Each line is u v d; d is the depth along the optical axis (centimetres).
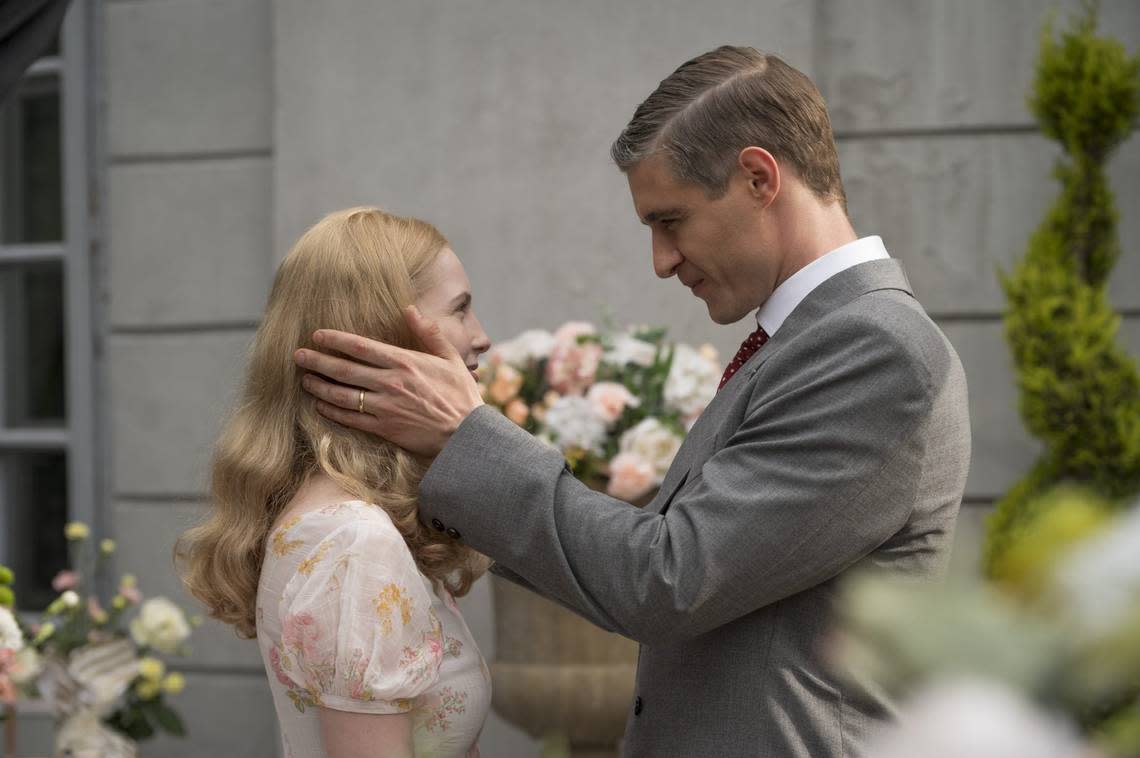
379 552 144
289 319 163
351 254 163
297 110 372
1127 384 309
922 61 346
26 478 406
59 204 405
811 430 144
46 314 408
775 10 346
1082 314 311
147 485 390
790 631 149
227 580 156
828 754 145
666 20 353
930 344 146
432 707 155
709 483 149
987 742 35
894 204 347
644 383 279
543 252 359
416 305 165
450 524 156
